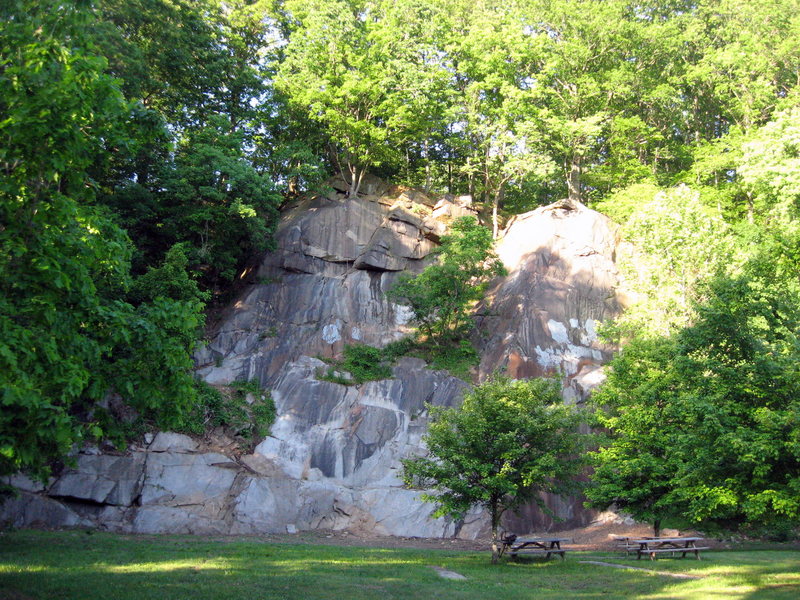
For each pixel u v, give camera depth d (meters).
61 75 9.68
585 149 39.72
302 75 38.34
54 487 22.62
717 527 21.61
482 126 38.34
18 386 8.56
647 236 28.03
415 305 32.09
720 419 12.78
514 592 13.05
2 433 8.70
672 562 17.73
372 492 26.30
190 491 24.36
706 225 27.20
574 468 18.62
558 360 30.78
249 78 38.50
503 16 43.41
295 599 11.47
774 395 12.98
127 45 29.77
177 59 35.94
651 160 45.38
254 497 24.64
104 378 10.78
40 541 18.14
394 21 40.22
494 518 18.31
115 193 31.44
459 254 31.38
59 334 9.88
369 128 38.19
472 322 32.25
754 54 39.91
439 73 38.34
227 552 17.81
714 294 16.08
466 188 45.44
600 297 33.84
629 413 20.44
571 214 36.75
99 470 23.52
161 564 15.00
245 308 34.00
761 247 24.02
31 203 10.01
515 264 35.56
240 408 28.44
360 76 38.31
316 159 38.47
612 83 40.44
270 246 34.38
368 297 34.97
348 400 29.22
